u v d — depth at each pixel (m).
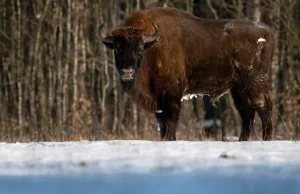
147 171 15.05
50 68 59.81
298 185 12.73
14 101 60.00
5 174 15.34
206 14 62.97
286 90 58.56
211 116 67.25
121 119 57.97
